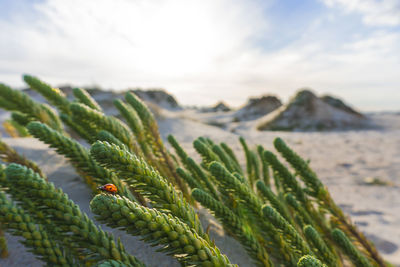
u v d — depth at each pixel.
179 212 0.10
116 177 0.13
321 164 1.08
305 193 0.22
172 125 2.10
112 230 0.18
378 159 1.17
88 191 0.26
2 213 0.10
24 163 0.20
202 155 0.22
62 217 0.09
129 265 0.08
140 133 0.22
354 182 0.82
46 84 0.26
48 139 0.13
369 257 0.20
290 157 0.22
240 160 0.90
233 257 0.20
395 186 0.77
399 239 0.45
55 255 0.10
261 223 0.15
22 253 0.16
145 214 0.07
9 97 0.22
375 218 0.55
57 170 0.34
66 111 0.26
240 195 0.15
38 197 0.09
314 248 0.16
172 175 0.22
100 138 0.14
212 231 0.23
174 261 0.16
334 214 0.21
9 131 0.65
